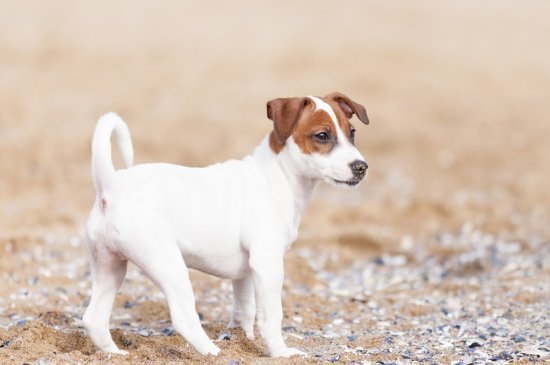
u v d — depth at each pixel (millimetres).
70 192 14172
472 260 10703
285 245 6277
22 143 16312
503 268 10414
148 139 17719
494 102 23531
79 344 6578
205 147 17656
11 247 10461
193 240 5926
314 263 10945
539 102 23969
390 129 20391
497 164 18469
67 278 9297
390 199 15383
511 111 22812
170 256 5727
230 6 34094
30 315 7762
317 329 7805
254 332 7203
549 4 38969
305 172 6262
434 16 35000
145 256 5719
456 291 9422
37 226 11977
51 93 20875
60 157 15906
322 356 6465
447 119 21750
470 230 13164
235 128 19172
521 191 16344
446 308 8609
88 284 9148
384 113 21531
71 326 7430
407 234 13047
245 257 6219
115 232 5723
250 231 6105
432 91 23859
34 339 6531
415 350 6789
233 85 22844
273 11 33562
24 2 32781
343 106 6656
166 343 6645
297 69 24859
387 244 12305
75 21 30031
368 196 15648
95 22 30062
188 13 32375
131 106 20250
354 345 7023
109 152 5785
